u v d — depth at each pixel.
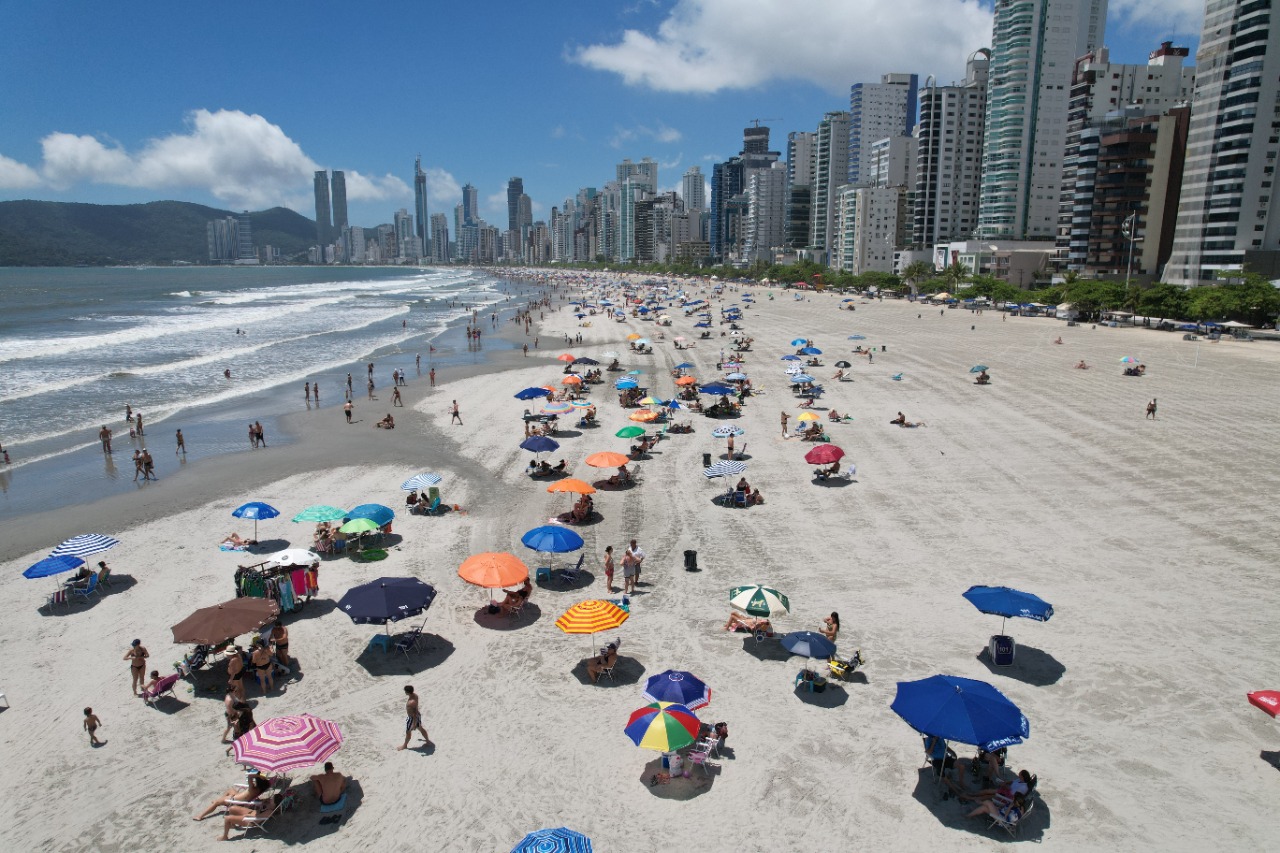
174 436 44.69
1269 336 87.06
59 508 32.12
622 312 127.88
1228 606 22.81
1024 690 18.55
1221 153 113.12
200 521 30.53
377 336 98.00
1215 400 53.38
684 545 27.92
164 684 18.50
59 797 15.25
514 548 27.62
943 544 27.77
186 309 141.75
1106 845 13.80
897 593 23.81
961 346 83.81
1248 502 32.06
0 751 16.59
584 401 54.91
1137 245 133.38
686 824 14.47
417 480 31.22
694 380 56.50
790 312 132.38
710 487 34.81
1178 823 14.32
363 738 17.05
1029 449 40.84
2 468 37.97
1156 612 22.45
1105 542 27.84
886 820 14.52
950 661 19.92
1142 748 16.44
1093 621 21.95
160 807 15.01
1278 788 15.20
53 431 45.69
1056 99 179.25
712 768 16.03
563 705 18.25
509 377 65.31
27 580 25.05
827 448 35.00
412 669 19.81
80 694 18.73
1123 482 34.94
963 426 46.22
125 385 61.00
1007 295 132.75
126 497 33.56
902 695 15.50
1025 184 183.50
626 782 15.64
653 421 48.09
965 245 173.00
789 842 14.00
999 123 182.75
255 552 27.30
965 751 16.67
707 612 22.75
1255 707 17.78
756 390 57.84
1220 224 113.56
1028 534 28.70
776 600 20.12
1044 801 14.95
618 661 20.08
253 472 37.41
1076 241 147.50
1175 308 97.38
